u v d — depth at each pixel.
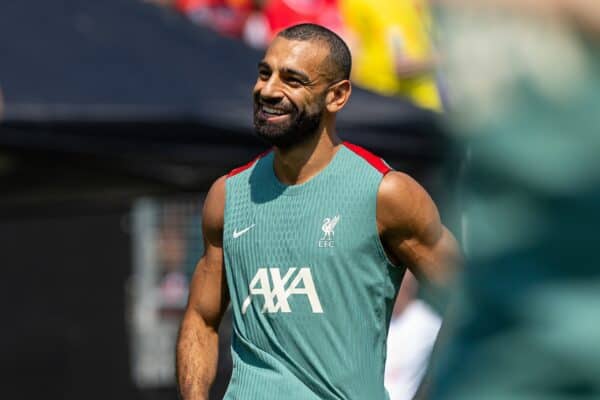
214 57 21.98
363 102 22.22
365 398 13.06
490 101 5.06
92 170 21.84
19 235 34.06
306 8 29.22
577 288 5.11
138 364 34.22
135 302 34.38
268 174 13.45
